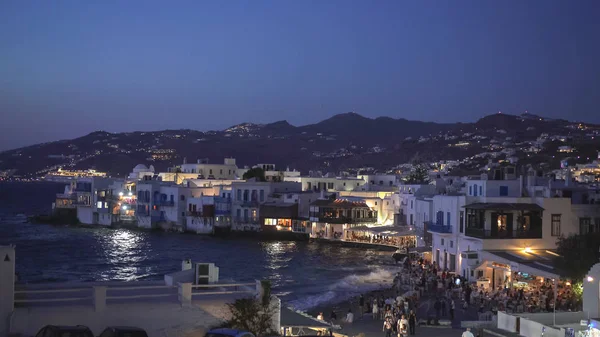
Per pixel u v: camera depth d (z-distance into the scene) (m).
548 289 53.75
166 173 180.62
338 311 55.38
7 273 21.31
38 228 163.00
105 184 169.38
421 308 53.16
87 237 141.50
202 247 121.88
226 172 196.75
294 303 60.75
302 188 163.12
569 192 75.50
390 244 115.00
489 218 65.50
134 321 23.06
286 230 135.88
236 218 143.50
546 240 65.94
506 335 33.72
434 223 78.25
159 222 156.12
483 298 54.69
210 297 25.52
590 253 54.66
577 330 31.27
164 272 89.31
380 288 70.56
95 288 22.59
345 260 100.12
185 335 23.72
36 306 22.36
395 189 146.00
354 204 126.06
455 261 71.69
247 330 23.48
